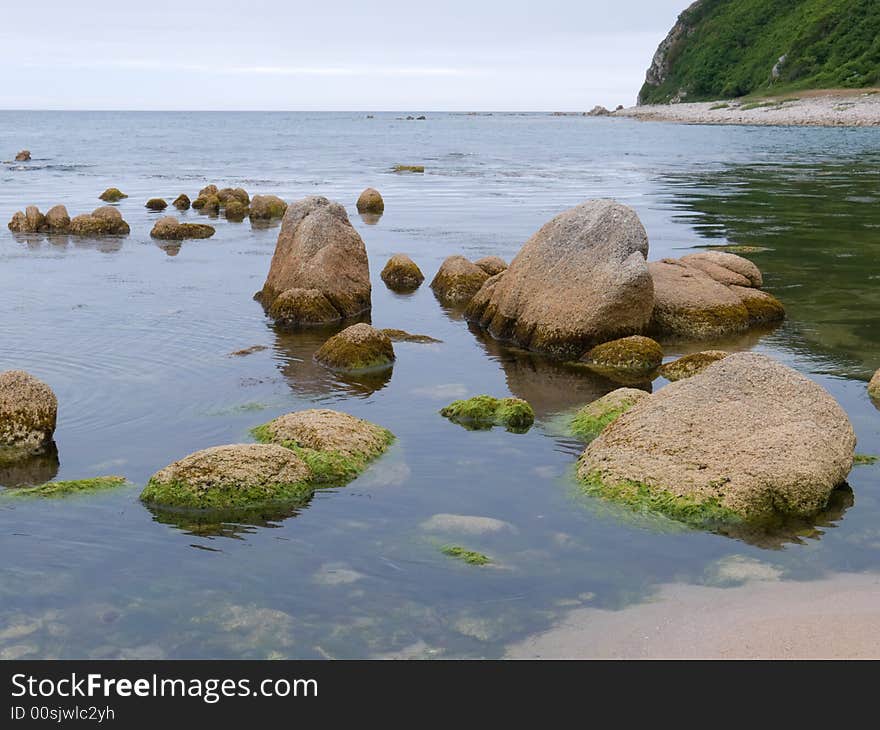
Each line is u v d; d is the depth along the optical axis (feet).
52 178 166.40
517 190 142.00
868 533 27.73
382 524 28.35
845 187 133.49
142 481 31.60
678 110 492.13
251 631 22.68
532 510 29.50
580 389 43.96
